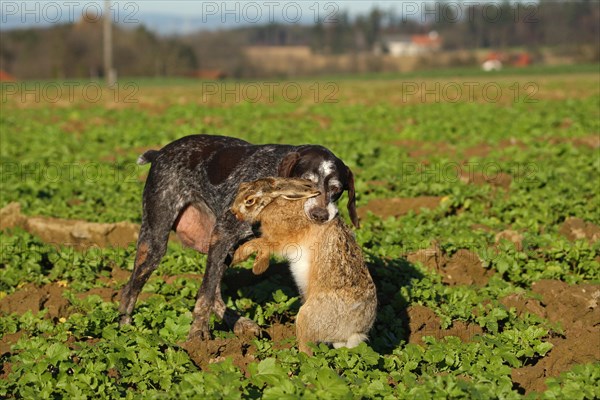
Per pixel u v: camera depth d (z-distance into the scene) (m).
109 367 9.84
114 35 102.44
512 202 18.53
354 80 85.25
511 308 12.28
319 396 8.65
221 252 10.90
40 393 9.25
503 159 26.28
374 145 27.75
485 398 8.88
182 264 14.37
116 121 40.22
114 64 102.06
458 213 18.64
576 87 58.78
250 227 10.80
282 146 11.18
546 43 122.12
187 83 81.31
